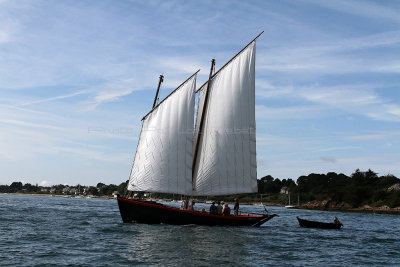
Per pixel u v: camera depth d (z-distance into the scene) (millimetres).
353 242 37281
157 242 30672
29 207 80312
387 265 26094
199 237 33656
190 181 41875
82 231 36781
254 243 32344
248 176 43312
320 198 196250
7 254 24891
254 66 43938
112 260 24109
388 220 92188
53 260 23641
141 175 40969
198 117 44594
